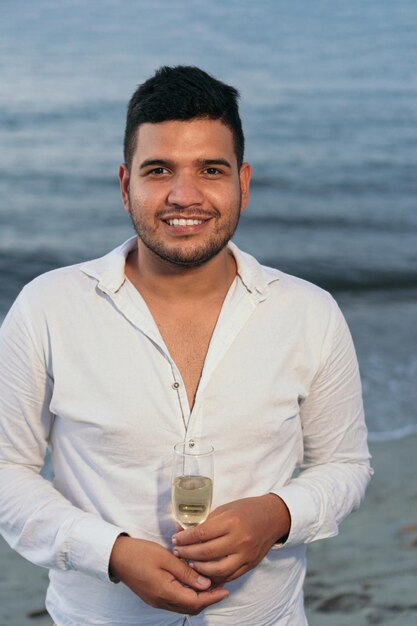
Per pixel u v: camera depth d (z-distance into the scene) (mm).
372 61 27422
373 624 4160
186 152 2242
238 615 2385
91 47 26688
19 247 14812
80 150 19859
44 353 2361
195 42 27734
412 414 7840
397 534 5258
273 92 24703
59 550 2234
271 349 2383
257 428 2338
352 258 14734
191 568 2168
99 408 2305
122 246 2426
